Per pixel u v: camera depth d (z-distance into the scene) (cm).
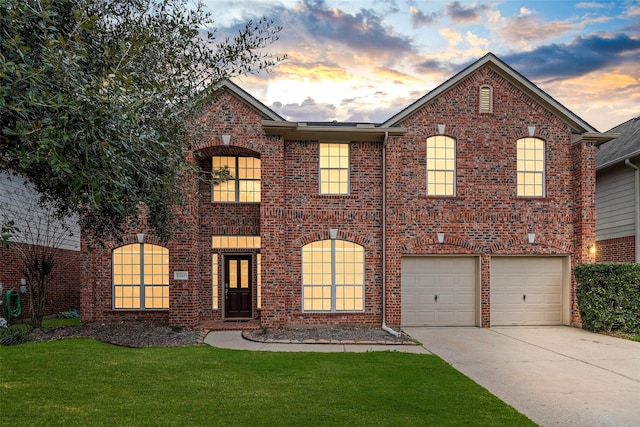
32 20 477
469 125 1470
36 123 426
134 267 1476
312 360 938
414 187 1446
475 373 873
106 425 558
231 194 1516
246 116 1388
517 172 1486
